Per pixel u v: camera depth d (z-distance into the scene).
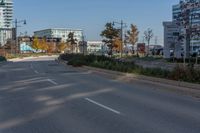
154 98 17.62
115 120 12.10
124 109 14.36
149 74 27.70
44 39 181.75
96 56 52.00
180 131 10.44
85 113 13.50
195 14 80.06
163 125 11.27
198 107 14.84
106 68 38.19
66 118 12.52
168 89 21.23
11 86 23.92
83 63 48.69
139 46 128.50
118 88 22.27
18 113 13.65
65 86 23.56
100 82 26.45
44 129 10.78
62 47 181.50
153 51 127.38
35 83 25.91
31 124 11.56
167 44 80.75
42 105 15.54
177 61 65.62
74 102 16.34
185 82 21.39
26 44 178.62
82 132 10.34
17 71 41.91
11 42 147.50
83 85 24.20
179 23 77.62
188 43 73.44
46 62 73.06
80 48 156.00
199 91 18.67
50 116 12.94
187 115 12.99
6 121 12.14
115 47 112.62
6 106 15.36
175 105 15.38
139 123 11.59
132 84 24.83
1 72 40.22
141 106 15.12
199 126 11.11
